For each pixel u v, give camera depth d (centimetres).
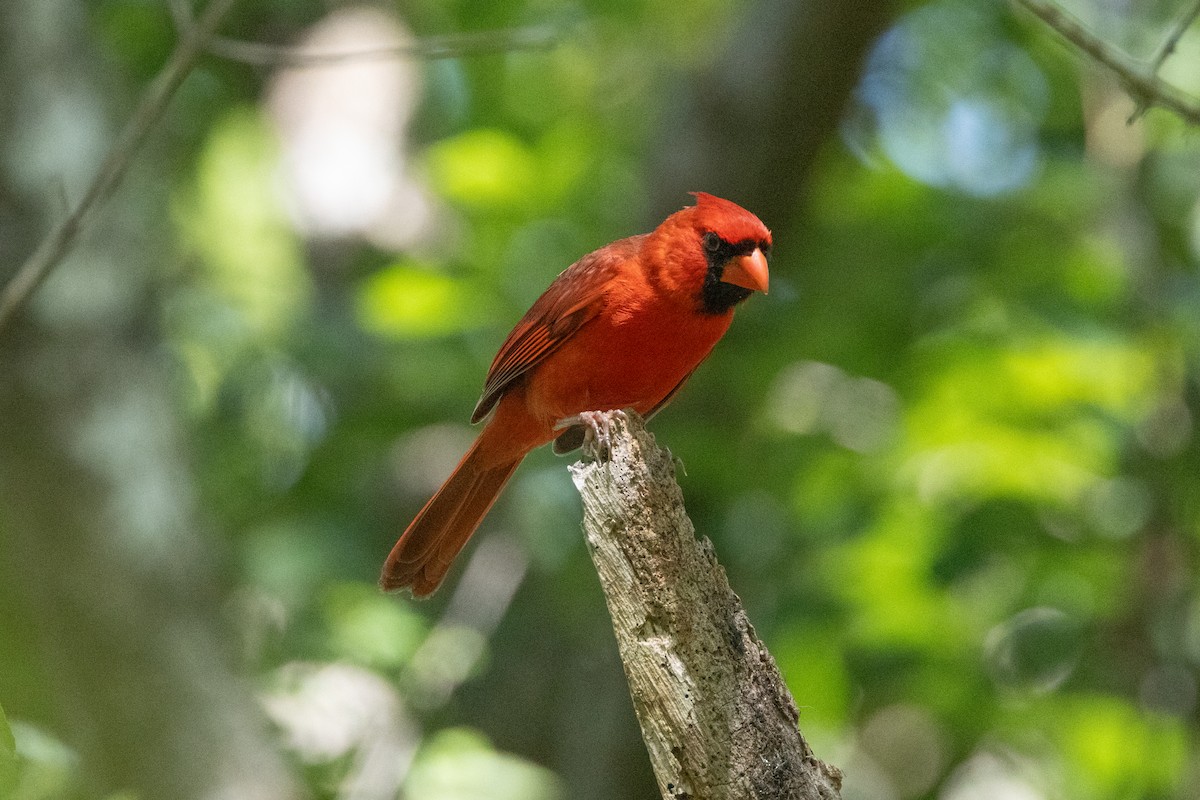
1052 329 1265
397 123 1506
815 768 523
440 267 1358
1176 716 1220
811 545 1267
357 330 1321
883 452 1277
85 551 941
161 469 977
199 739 930
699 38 1708
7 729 502
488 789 1017
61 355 953
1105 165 1456
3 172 971
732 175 1235
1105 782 1165
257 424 1323
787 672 1224
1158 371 1267
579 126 1599
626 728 1217
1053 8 771
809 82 1216
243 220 1309
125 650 934
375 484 1414
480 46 858
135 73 1424
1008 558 1262
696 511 1255
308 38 1524
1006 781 1445
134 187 1097
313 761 1084
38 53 1002
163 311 1091
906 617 1199
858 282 1398
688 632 535
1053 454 1217
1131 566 1255
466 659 1190
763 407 1315
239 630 1014
